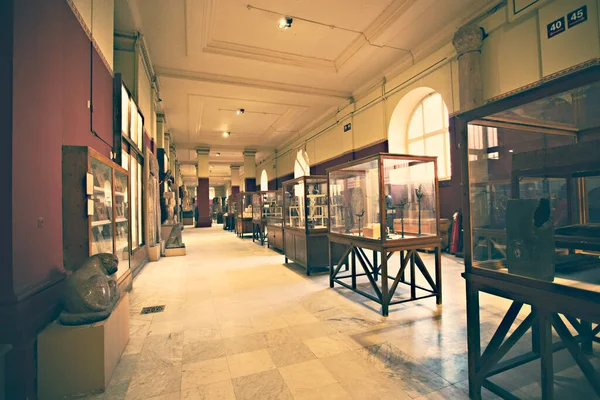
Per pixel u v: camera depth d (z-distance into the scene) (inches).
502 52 249.0
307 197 244.8
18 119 82.4
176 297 187.6
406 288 192.1
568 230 87.4
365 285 203.6
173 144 780.0
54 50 104.9
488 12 258.7
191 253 374.0
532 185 107.0
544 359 70.2
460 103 276.5
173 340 125.4
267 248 406.0
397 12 276.7
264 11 275.7
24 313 80.4
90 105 149.3
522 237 73.9
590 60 193.3
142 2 254.2
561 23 208.1
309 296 182.7
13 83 80.4
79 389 87.8
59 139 108.6
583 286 64.9
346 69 387.5
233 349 116.6
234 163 1090.7
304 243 244.7
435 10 273.9
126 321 121.5
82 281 94.6
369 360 106.0
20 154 83.3
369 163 164.6
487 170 93.1
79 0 135.6
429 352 110.7
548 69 216.8
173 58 350.0
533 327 99.7
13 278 79.1
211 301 178.5
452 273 225.0
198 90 435.2
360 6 272.7
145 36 302.7
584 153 81.7
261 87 426.3
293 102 496.1
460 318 142.7
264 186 945.5
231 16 282.4
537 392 85.8
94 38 155.0
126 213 180.4
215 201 1328.7
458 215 292.5
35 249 90.4
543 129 99.5
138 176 273.9
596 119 91.5
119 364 106.2
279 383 93.5
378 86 410.0
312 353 112.0
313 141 618.5
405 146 396.5
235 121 605.6
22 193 84.0
